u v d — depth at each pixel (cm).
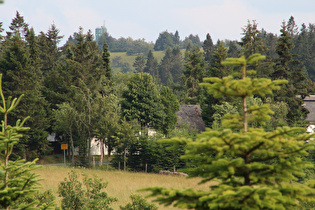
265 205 1830
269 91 2064
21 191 2462
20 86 17612
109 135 15875
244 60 2030
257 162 2066
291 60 18888
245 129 2117
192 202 1938
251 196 1817
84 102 16925
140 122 17700
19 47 17762
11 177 2598
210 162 2062
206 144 1923
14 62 17425
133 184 9950
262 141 1970
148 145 15512
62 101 19875
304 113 18250
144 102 17675
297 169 1994
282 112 15725
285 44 18912
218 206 1883
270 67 19488
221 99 17125
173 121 18612
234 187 1983
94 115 16325
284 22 19050
